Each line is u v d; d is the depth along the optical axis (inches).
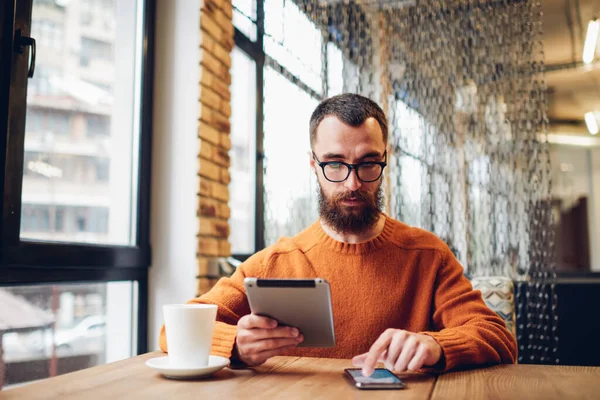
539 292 114.7
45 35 59.7
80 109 65.7
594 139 206.5
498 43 121.6
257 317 35.6
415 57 124.6
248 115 105.3
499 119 123.0
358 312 48.2
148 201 77.7
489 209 121.8
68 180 63.1
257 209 104.6
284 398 28.7
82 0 66.7
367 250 49.6
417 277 49.5
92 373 35.4
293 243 52.6
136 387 31.3
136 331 75.7
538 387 31.6
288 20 109.4
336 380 33.5
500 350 40.3
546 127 121.0
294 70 109.7
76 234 64.5
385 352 35.3
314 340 36.3
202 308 33.9
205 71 80.7
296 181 107.7
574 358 121.2
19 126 52.9
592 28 170.2
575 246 204.7
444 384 32.5
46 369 58.7
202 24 80.4
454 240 120.9
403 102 123.9
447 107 124.2
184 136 79.1
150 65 79.2
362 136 44.6
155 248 78.4
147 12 78.8
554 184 208.5
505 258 119.7
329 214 47.1
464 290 47.9
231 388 31.1
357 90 121.7
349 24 120.9
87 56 67.4
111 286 70.7
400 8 123.6
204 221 79.0
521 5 119.8
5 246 51.0
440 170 122.8
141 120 76.9
